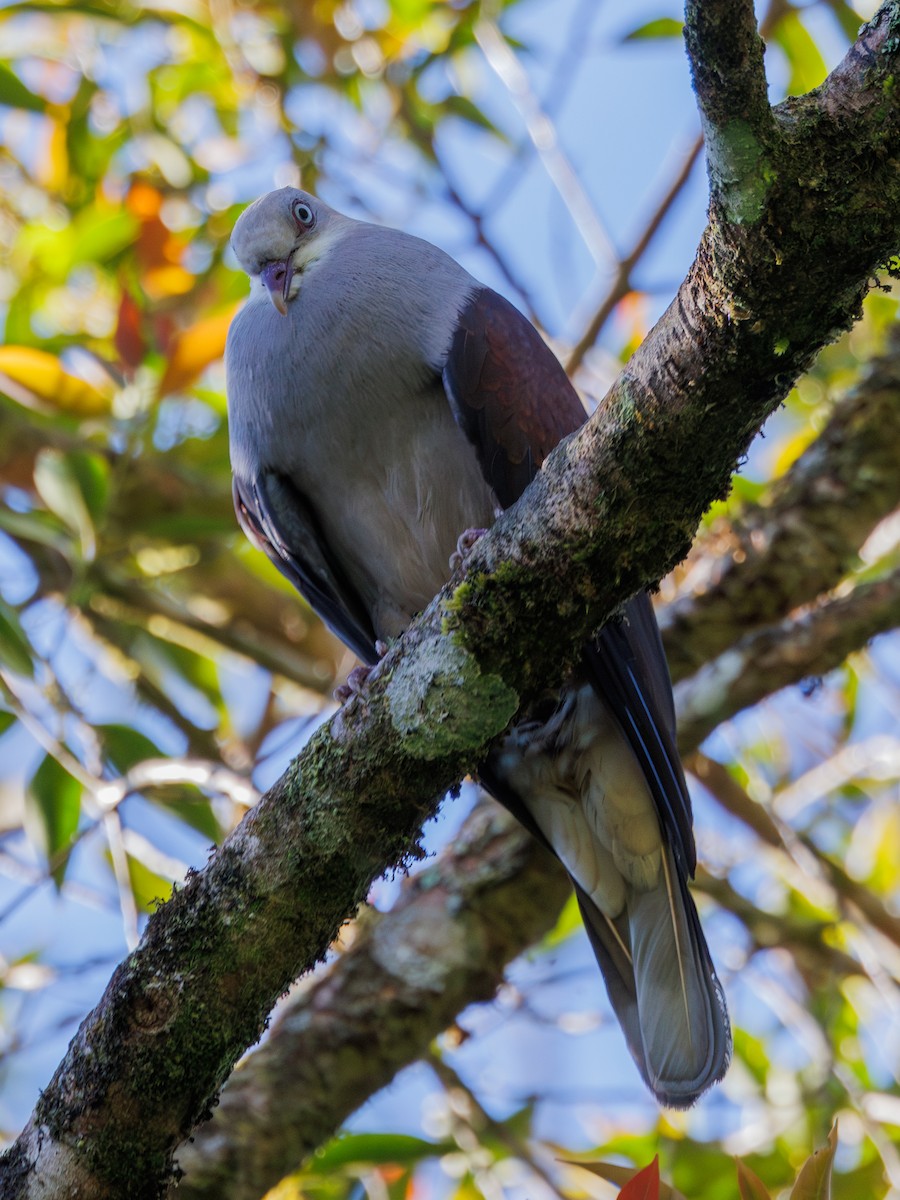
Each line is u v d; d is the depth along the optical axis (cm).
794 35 944
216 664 984
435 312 697
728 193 405
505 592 479
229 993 496
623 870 687
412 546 737
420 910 743
